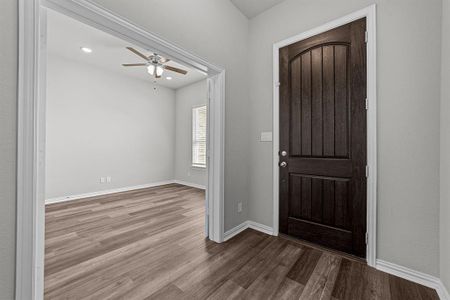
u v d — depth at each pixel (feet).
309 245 6.72
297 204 7.09
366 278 5.03
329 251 6.31
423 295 4.45
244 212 8.16
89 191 13.80
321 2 6.47
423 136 4.81
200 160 17.07
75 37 10.05
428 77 4.74
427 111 4.76
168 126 18.61
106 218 9.36
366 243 5.67
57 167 12.47
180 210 10.61
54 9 3.66
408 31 4.98
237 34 7.68
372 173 5.48
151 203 11.98
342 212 6.13
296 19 7.02
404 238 5.06
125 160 15.72
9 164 3.01
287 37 7.23
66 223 8.68
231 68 7.39
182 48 5.55
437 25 4.62
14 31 3.02
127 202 12.20
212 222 7.15
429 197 4.74
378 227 5.44
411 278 4.93
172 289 4.63
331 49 6.30
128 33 4.55
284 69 7.34
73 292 4.49
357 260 5.78
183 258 5.94
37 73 3.22
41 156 3.48
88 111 13.78
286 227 7.36
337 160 6.21
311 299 4.34
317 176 6.62
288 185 7.29
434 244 4.66
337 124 6.19
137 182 16.44
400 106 5.10
